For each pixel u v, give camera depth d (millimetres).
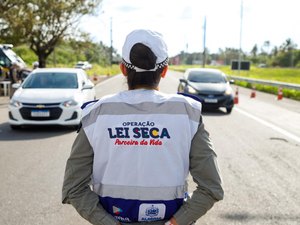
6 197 4789
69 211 4367
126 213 1672
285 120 11570
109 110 1684
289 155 7137
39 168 6098
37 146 7699
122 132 1649
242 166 6328
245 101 17203
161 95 1719
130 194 1646
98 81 34031
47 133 9055
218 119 11742
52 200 4695
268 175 5832
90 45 32969
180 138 1654
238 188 5203
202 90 13219
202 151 1666
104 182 1672
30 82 10391
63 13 29953
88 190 1684
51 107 9195
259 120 11555
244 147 7801
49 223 4055
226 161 6652
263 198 4832
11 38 24844
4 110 13414
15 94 9688
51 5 27875
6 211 4355
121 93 1737
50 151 7273
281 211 4426
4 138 8484
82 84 10547
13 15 23281
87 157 1698
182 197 1691
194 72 15055
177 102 1693
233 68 41594
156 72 1733
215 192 1608
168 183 1641
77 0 29828
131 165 1642
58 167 6160
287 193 5031
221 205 4582
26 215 4250
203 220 4160
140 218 1675
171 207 1667
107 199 1680
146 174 1635
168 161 1643
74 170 1688
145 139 1642
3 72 20891
